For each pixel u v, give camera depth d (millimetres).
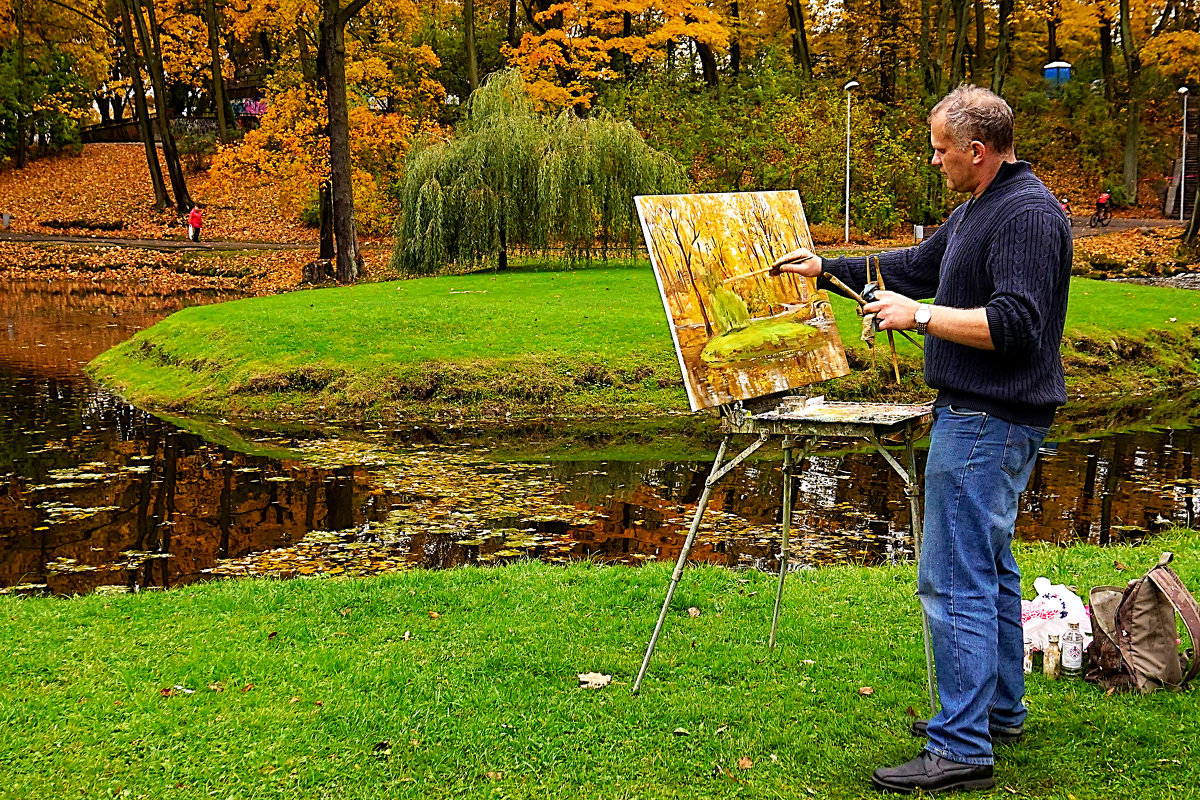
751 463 9422
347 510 7777
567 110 19578
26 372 14211
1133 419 11398
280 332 13211
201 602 4723
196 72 35000
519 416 11438
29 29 37219
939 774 2854
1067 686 3605
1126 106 35375
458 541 6961
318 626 4383
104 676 3764
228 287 25812
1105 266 22750
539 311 14023
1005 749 3107
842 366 3809
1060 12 35594
